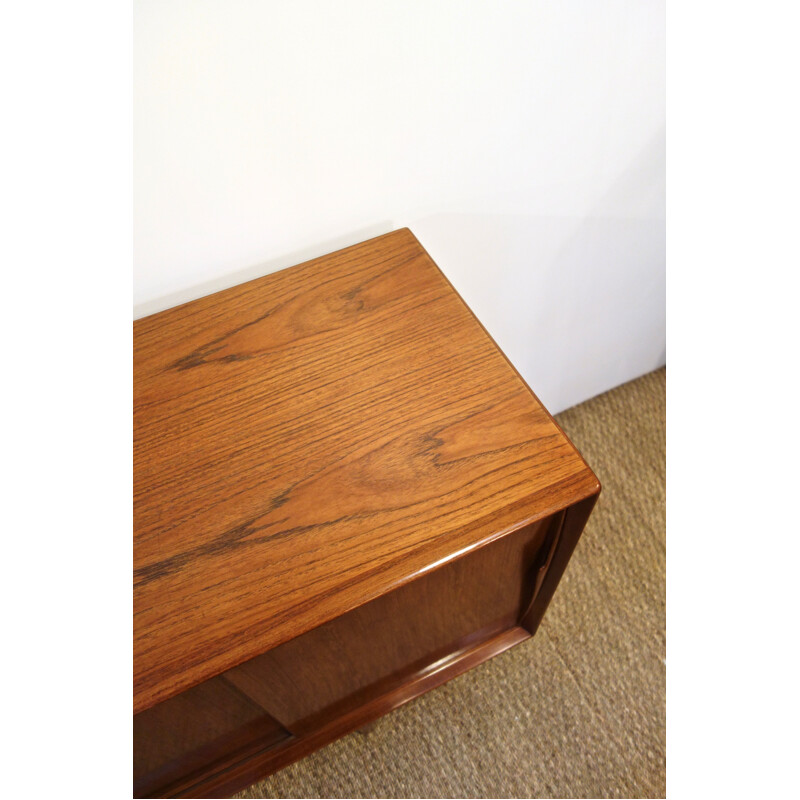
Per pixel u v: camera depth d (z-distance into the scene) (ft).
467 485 1.76
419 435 1.85
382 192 2.28
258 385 1.98
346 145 2.07
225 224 2.10
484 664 3.40
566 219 2.81
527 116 2.30
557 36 2.09
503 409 1.89
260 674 1.94
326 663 2.14
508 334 3.35
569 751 3.19
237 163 1.96
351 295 2.16
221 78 1.75
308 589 1.63
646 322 3.83
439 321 2.09
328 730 2.83
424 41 1.91
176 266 2.15
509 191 2.55
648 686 3.32
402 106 2.05
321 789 3.16
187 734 2.14
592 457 4.06
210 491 1.79
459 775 3.17
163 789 2.52
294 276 2.23
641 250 3.22
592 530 3.79
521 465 1.79
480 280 2.92
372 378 1.97
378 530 1.70
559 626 3.50
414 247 2.29
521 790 3.12
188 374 2.01
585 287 3.29
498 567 2.19
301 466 1.81
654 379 4.36
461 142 2.26
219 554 1.69
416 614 2.16
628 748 3.18
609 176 2.70
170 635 1.58
